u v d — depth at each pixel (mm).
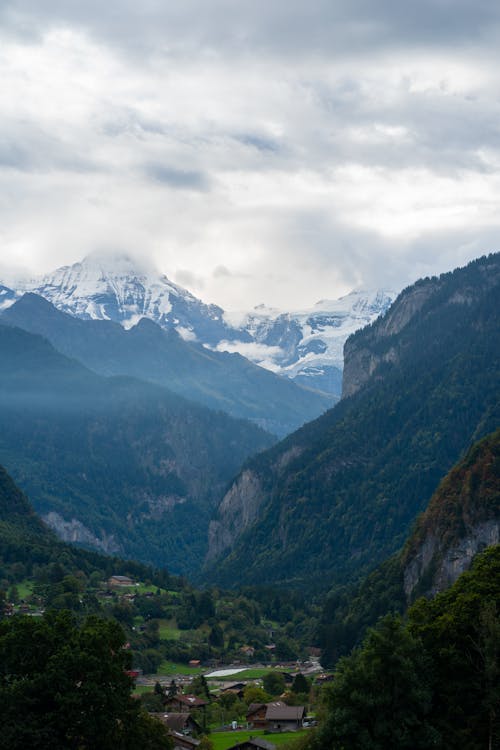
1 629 128625
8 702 117938
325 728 119250
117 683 125000
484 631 117938
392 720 117375
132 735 126312
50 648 125125
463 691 121062
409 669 117688
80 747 121875
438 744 115625
